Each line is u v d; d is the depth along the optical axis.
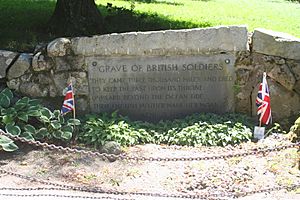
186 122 5.80
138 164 5.09
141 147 5.43
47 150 5.31
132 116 6.08
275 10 11.60
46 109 5.60
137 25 7.13
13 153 5.27
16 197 4.32
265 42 5.81
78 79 6.08
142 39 5.91
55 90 6.11
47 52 6.06
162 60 5.95
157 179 4.80
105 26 6.89
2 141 5.21
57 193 4.46
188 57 5.91
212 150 5.34
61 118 5.59
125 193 4.18
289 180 4.65
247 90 5.91
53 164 5.08
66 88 6.07
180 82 5.97
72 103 5.55
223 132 5.55
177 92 6.00
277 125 5.67
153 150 5.34
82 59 6.04
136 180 4.79
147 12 8.85
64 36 6.68
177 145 5.50
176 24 7.70
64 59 6.05
